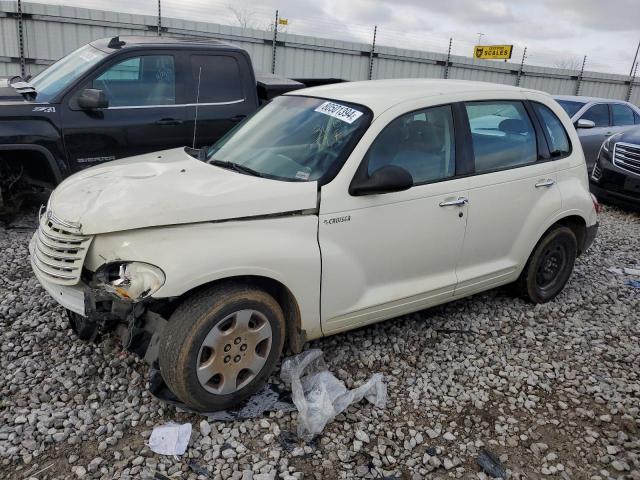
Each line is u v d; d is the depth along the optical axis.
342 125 3.57
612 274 5.79
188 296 2.96
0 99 5.62
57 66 6.59
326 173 3.33
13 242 5.61
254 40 15.68
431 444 3.02
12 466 2.69
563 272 4.87
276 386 3.37
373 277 3.56
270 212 3.10
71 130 5.74
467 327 4.34
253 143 3.86
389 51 17.77
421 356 3.87
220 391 3.02
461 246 3.95
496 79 20.17
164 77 6.26
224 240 2.96
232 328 2.99
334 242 3.31
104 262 2.93
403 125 3.62
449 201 3.77
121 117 5.99
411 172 3.63
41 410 3.07
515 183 4.18
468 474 2.83
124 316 2.89
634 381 3.74
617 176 8.61
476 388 3.55
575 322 4.55
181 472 2.70
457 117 3.90
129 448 2.83
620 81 22.38
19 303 4.24
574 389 3.60
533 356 3.99
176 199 2.96
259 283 3.23
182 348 2.83
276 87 7.20
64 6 12.76
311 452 2.88
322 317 3.38
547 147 4.50
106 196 3.07
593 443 3.11
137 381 3.35
